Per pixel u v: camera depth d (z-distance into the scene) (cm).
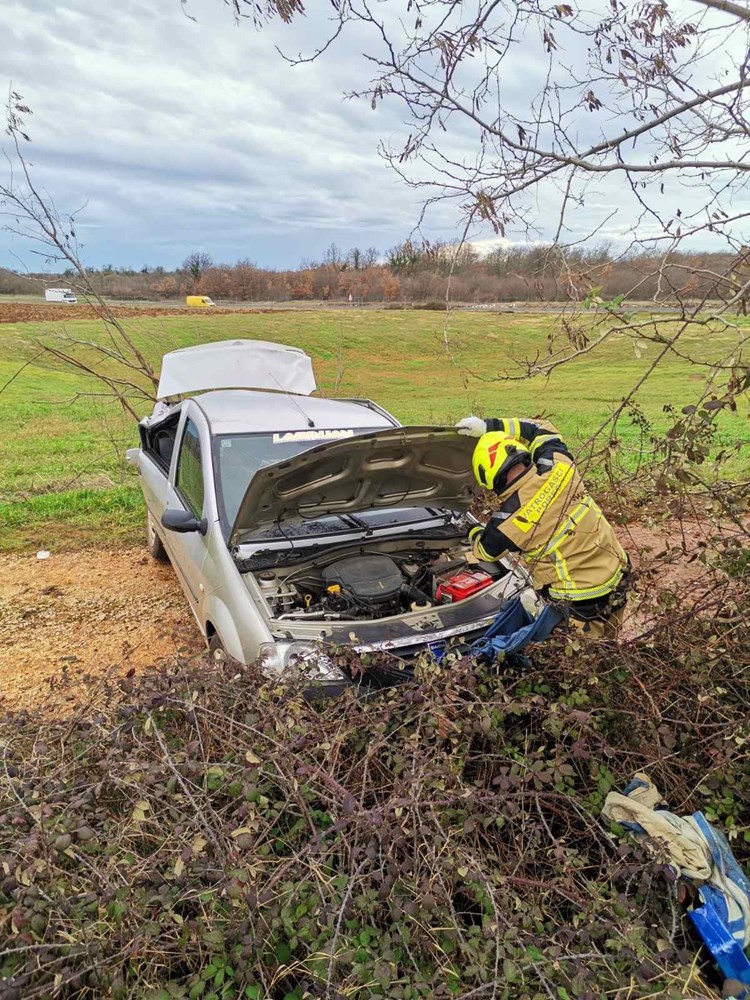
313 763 279
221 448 467
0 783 270
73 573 644
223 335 3778
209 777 258
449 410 2005
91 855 241
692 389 2305
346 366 3628
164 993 199
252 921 212
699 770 302
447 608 374
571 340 239
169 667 327
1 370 2664
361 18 242
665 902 257
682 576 508
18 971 201
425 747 284
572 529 337
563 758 266
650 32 246
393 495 429
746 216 231
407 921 223
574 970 214
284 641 339
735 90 217
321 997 199
